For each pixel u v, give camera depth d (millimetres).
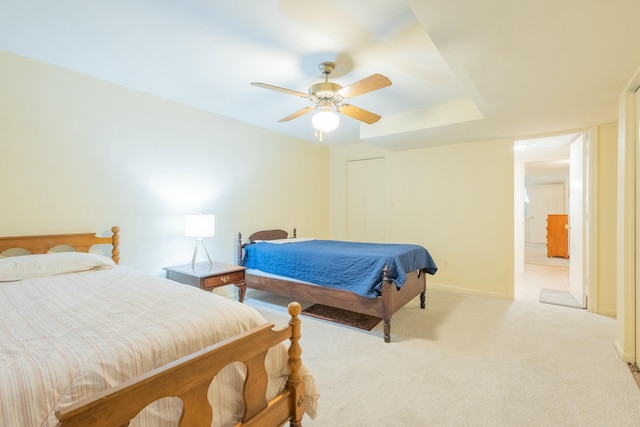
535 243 9109
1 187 2127
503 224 3785
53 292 1539
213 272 2781
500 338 2561
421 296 3357
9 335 1008
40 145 2289
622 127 2180
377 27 1802
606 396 1753
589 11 1342
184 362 851
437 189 4230
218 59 2219
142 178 2859
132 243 2797
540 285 4492
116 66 2354
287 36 1905
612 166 3137
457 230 4090
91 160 2543
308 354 2293
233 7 1636
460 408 1664
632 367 2062
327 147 5273
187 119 3197
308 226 4852
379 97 2924
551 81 2090
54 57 2223
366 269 2662
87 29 1870
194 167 3271
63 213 2398
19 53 2170
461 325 2859
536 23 1439
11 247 2119
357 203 5059
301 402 1276
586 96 2361
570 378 1941
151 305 1308
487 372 2025
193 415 896
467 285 4020
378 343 2482
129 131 2762
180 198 3156
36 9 1679
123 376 877
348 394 1794
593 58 1771
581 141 3391
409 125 3357
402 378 1960
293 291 3088
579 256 3494
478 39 1585
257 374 1110
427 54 2109
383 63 2234
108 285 1670
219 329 1138
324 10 1651
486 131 3400
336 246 3377
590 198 3244
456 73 2043
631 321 2123
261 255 3430
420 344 2455
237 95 2926
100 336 995
